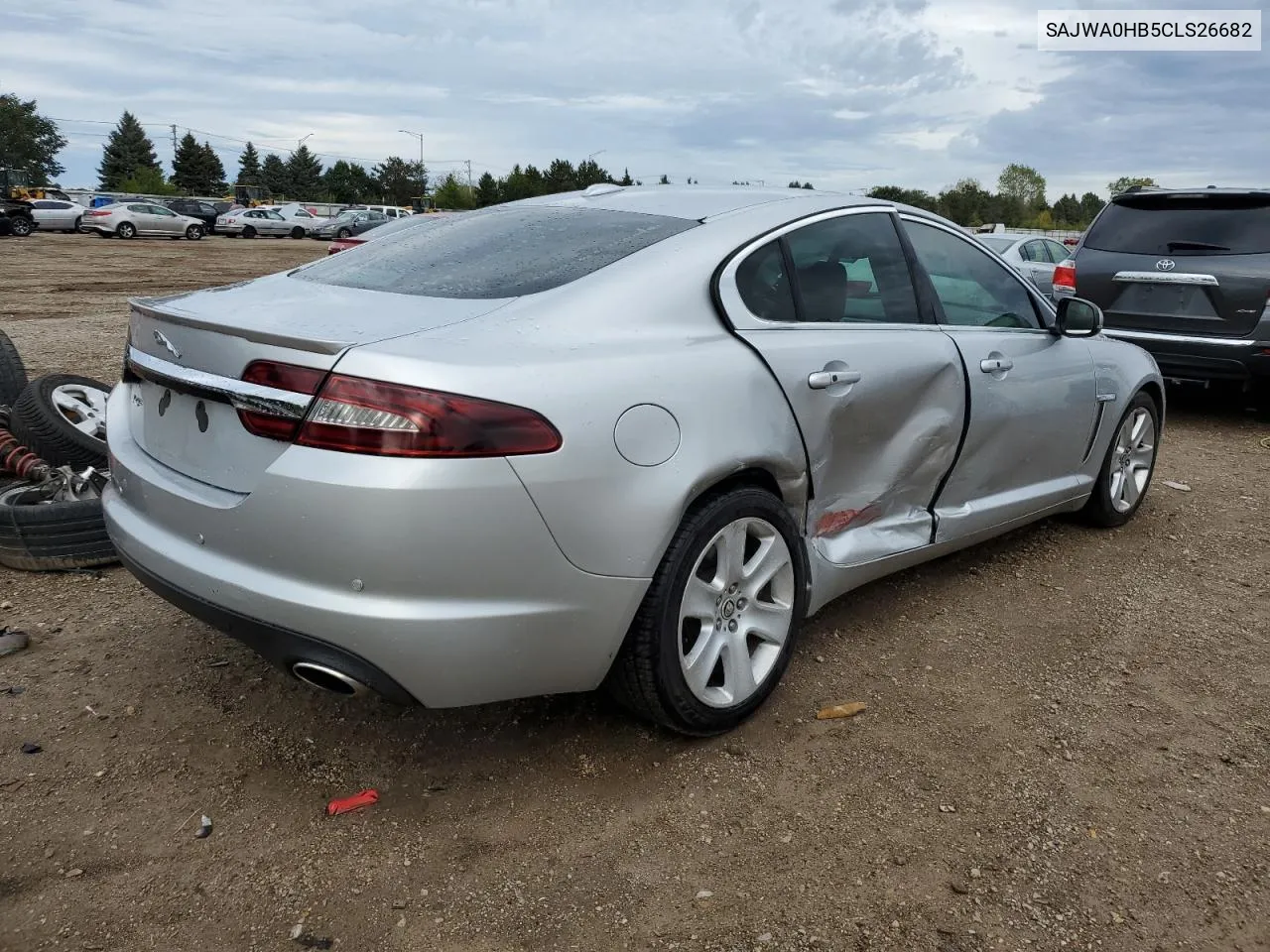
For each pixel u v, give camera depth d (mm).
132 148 101500
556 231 3049
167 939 2109
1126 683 3318
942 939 2150
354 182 106938
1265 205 7086
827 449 3055
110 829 2445
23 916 2154
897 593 4031
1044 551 4586
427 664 2271
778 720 3012
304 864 2348
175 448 2615
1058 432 4176
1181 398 8938
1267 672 3426
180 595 2502
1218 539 4859
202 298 2852
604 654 2525
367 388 2195
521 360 2350
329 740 2854
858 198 3471
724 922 2186
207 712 2977
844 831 2498
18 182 55125
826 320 3160
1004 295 4047
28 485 4281
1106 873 2375
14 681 3119
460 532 2213
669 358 2598
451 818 2521
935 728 2994
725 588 2764
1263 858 2445
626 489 2426
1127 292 7520
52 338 10086
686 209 3139
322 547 2223
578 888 2283
